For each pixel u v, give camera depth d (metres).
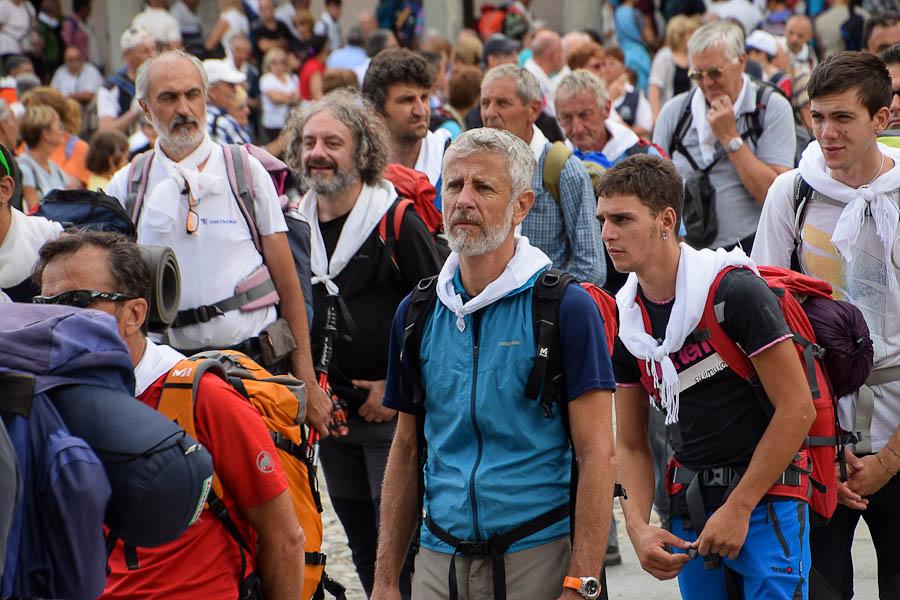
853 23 31.56
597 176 13.19
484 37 36.72
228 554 7.20
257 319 10.21
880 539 9.76
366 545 11.36
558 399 7.33
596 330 7.28
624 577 12.78
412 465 7.95
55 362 5.79
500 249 7.43
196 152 10.23
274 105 31.81
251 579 7.31
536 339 7.26
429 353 7.58
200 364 7.12
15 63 30.16
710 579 8.52
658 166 8.12
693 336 8.09
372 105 11.37
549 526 7.32
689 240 14.24
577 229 12.22
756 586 8.12
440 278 7.60
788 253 9.93
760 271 8.62
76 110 21.67
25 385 5.66
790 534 8.09
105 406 5.84
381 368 10.96
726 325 7.95
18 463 5.40
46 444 5.68
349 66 31.53
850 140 9.27
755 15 32.91
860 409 9.40
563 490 7.40
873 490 9.21
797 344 8.20
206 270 10.07
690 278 8.00
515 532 7.26
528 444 7.31
